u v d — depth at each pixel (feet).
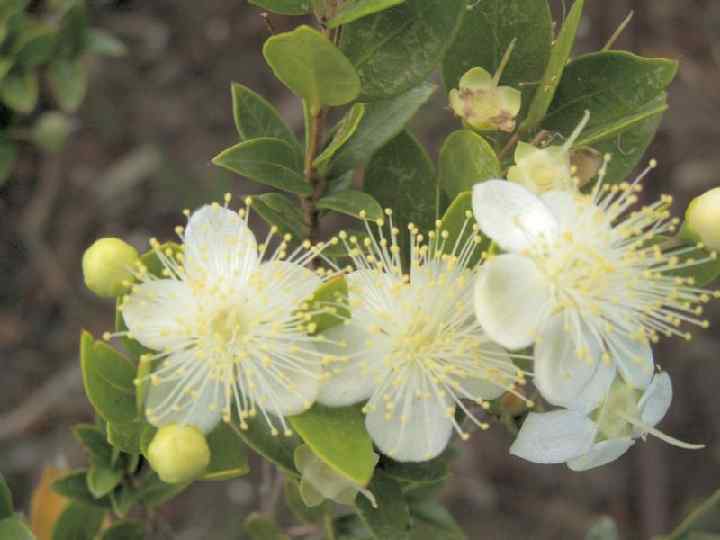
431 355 0.45
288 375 0.44
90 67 1.01
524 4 0.48
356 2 0.43
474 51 0.49
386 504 0.46
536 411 0.46
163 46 1.03
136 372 0.47
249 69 1.03
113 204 0.99
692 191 1.01
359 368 0.44
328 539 0.54
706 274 0.47
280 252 0.46
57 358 0.96
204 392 0.45
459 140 0.46
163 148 1.01
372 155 0.50
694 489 0.98
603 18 0.90
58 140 0.72
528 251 0.43
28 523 0.60
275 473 0.63
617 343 0.45
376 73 0.46
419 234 0.50
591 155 0.47
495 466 1.00
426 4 0.45
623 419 0.45
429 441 0.44
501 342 0.43
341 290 0.44
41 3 0.69
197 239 0.47
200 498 0.93
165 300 0.46
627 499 0.99
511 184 0.44
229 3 1.04
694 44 1.04
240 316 0.45
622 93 0.48
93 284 0.46
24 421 0.89
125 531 0.53
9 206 0.97
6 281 0.97
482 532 0.98
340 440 0.43
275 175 0.48
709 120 1.02
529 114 0.48
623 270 0.45
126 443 0.46
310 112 0.46
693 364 1.00
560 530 0.98
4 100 0.64
